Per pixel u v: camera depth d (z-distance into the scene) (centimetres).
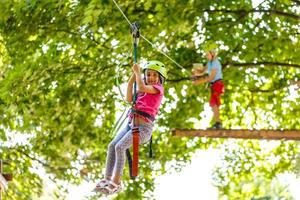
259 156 3058
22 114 2666
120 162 1299
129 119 1318
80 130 2745
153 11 2466
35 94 2616
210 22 2562
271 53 2631
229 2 2488
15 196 3014
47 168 2955
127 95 1338
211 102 2092
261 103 2862
